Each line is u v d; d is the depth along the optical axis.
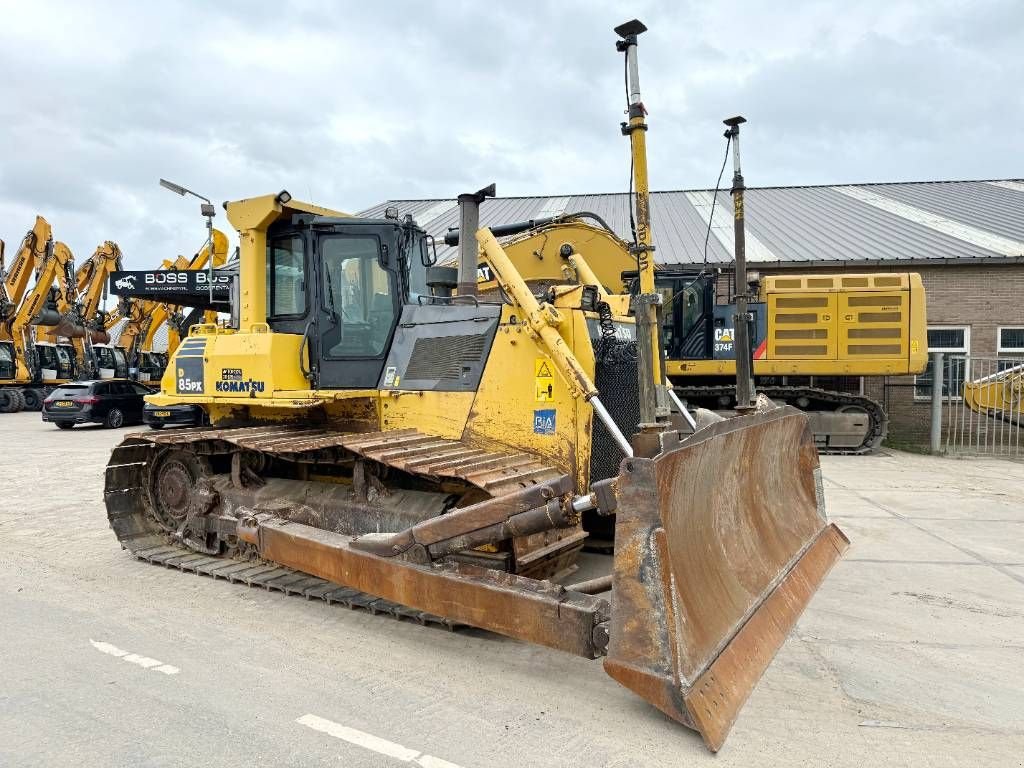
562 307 4.81
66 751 2.92
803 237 18.02
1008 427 14.38
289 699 3.39
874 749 2.97
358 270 5.46
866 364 12.29
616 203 23.50
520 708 3.31
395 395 5.24
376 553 4.06
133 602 4.80
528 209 22.81
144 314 28.00
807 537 5.05
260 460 5.62
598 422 4.67
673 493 3.25
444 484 4.43
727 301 13.39
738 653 3.33
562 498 3.45
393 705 3.33
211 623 4.41
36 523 7.16
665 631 2.92
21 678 3.60
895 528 6.93
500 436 4.82
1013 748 2.99
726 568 3.75
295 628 4.33
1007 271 15.70
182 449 5.86
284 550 4.61
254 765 2.82
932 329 15.95
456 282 5.75
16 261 25.20
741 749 2.96
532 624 3.43
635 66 3.87
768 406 5.90
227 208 5.66
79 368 26.39
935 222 19.11
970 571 5.54
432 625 4.36
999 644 4.12
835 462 11.79
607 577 3.88
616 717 3.22
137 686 3.52
